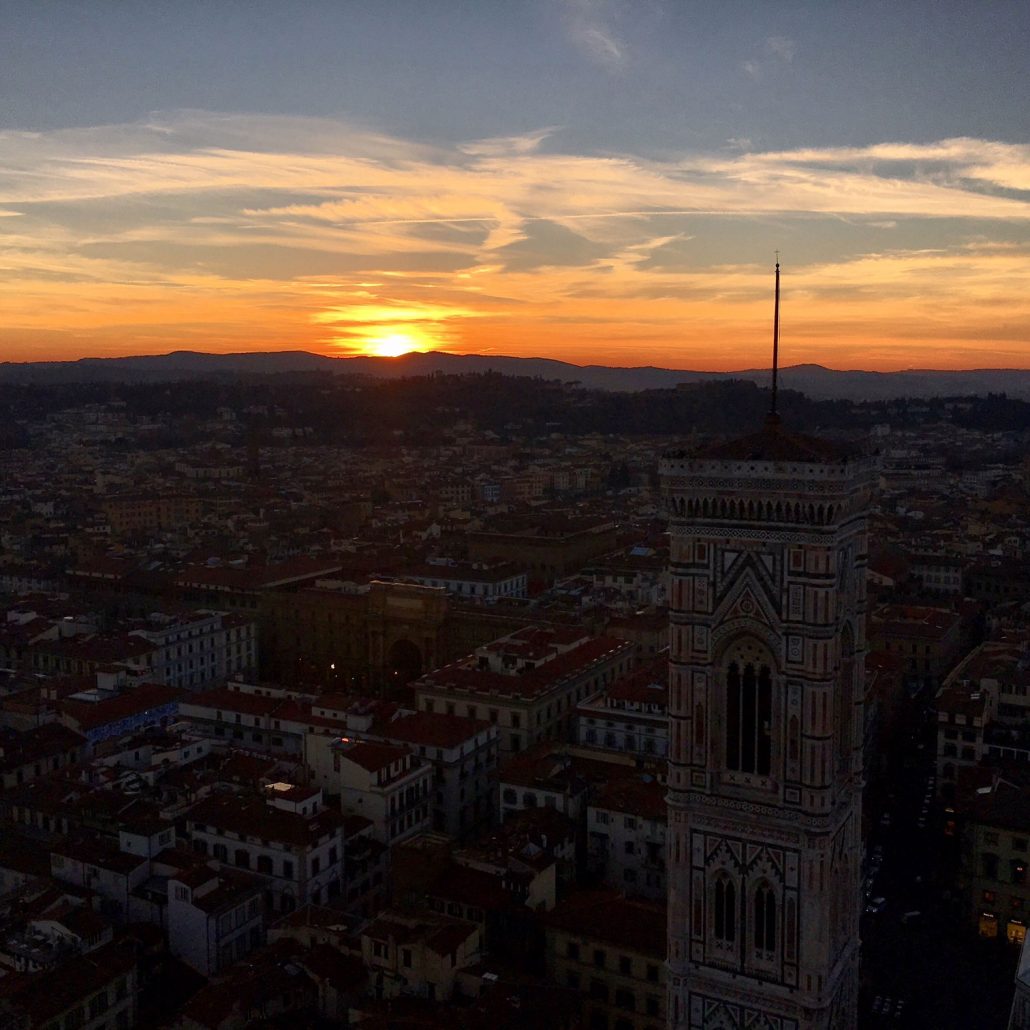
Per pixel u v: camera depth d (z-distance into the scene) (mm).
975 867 171625
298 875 160250
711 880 99188
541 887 155250
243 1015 129000
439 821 199125
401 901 157125
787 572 92062
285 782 181000
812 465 89062
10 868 165875
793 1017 96312
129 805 171500
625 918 144375
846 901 102500
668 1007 102875
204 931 147750
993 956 165375
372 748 188375
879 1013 151125
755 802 96062
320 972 136875
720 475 92938
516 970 141250
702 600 96000
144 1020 138750
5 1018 125375
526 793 186250
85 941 140625
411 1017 125812
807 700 92438
